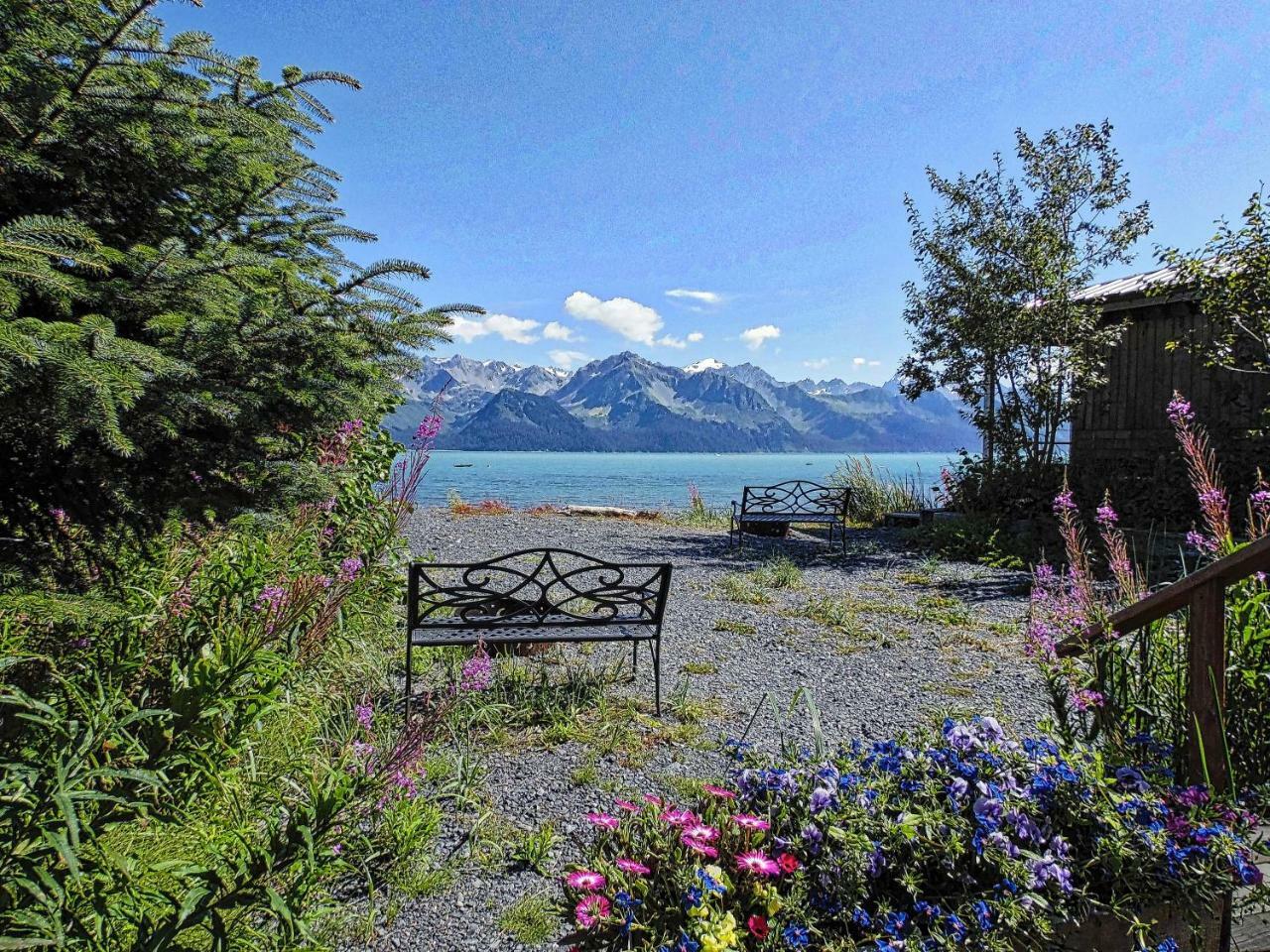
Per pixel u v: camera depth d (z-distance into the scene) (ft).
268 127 10.02
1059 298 32.22
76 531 7.77
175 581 9.34
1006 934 5.29
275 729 9.38
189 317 8.09
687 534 39.01
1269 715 7.22
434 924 6.85
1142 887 5.62
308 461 10.25
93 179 8.85
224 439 8.75
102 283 7.98
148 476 8.02
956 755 6.62
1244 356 27.48
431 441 15.05
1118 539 9.62
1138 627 7.51
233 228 10.96
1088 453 35.58
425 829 7.93
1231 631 7.50
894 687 14.12
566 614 13.44
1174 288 27.66
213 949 5.30
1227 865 5.77
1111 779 6.06
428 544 31.94
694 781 9.70
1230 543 8.69
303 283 9.51
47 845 4.91
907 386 37.93
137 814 5.74
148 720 6.47
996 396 36.65
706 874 5.20
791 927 5.02
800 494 34.09
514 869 7.77
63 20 8.10
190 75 9.14
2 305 6.43
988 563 28.60
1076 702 7.80
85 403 6.25
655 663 12.64
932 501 47.75
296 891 5.73
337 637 12.39
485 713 11.69
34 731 6.84
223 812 7.40
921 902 5.35
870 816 5.92
